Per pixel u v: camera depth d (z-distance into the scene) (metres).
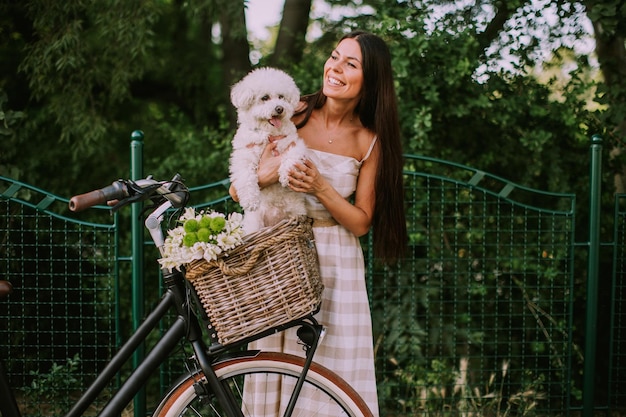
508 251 3.73
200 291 1.68
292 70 3.95
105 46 4.02
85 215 3.96
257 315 1.68
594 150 2.89
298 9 4.28
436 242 3.72
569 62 3.77
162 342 1.81
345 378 2.07
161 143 4.54
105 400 3.32
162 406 1.85
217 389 1.80
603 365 3.69
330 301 2.09
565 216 3.18
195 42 5.02
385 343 3.54
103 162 4.33
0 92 3.39
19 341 3.59
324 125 2.17
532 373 3.67
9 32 4.16
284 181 1.91
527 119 3.71
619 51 3.53
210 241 1.65
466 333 3.69
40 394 3.07
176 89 4.89
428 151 3.55
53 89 3.96
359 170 2.17
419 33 3.51
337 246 2.09
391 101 2.10
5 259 2.85
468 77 3.62
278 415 2.14
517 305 3.70
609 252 3.67
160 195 1.85
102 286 3.84
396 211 2.17
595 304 2.92
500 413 3.30
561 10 3.60
